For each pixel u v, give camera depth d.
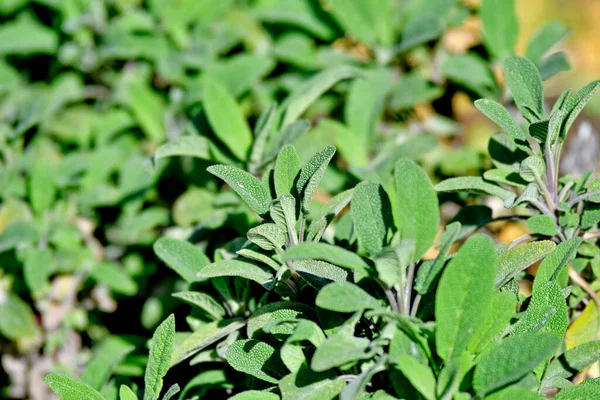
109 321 1.24
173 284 1.17
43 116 1.32
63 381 0.93
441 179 1.21
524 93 0.97
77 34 1.45
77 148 1.43
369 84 1.24
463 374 0.88
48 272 1.17
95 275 1.18
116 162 1.27
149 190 1.27
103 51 1.42
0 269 1.21
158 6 1.48
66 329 1.20
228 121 1.10
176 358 0.96
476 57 1.29
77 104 1.49
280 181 0.94
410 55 1.39
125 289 1.18
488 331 0.90
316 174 0.92
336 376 0.91
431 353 0.90
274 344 0.95
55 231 1.20
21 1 1.56
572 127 1.69
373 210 0.92
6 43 1.46
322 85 1.12
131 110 1.43
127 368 1.08
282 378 0.91
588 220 0.97
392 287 0.93
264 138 1.08
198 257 1.00
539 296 0.92
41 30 1.51
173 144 1.08
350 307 0.88
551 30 1.20
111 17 1.51
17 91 1.47
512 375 0.87
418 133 1.36
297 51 1.38
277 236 0.93
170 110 1.34
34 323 1.19
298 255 0.88
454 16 1.37
